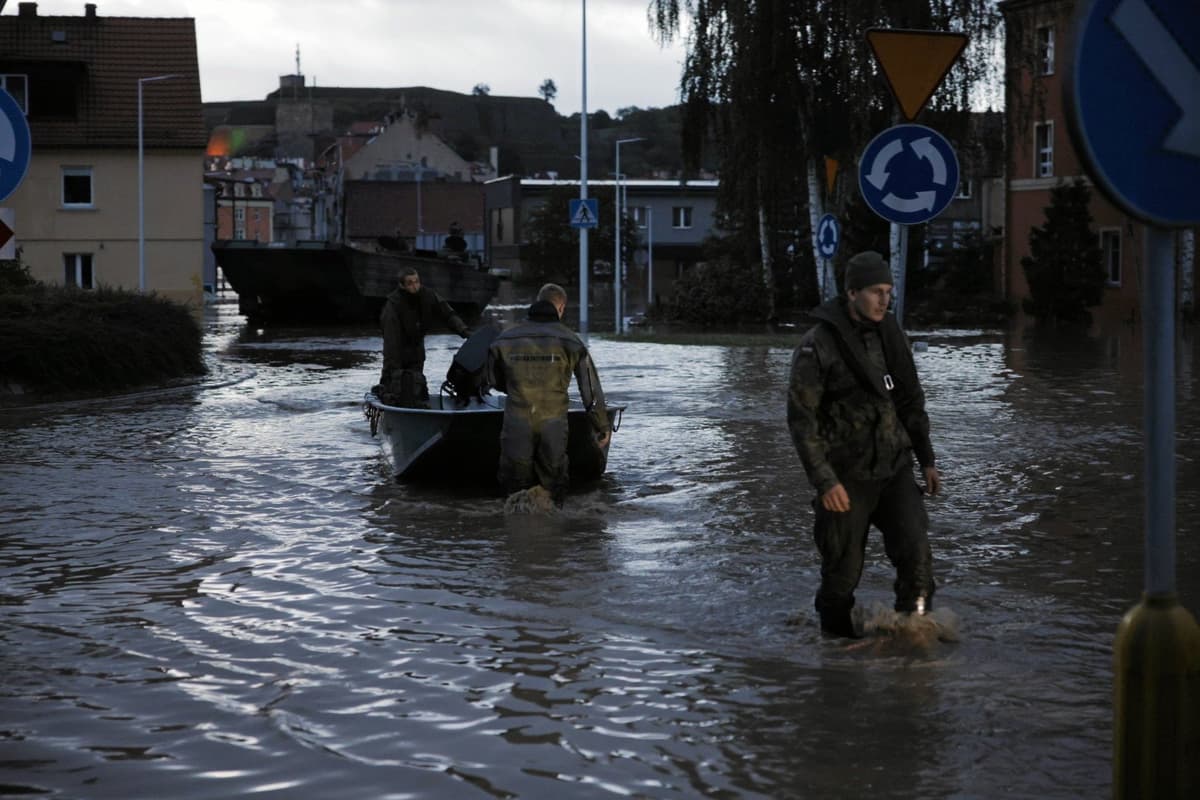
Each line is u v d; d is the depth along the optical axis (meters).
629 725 4.82
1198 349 24.47
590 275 89.44
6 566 7.63
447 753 4.56
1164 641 3.48
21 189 51.06
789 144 36.28
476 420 9.83
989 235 47.00
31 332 17.78
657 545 8.12
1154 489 3.54
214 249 38.09
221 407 16.44
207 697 5.19
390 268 40.28
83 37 53.78
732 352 26.38
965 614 6.36
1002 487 10.07
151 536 8.50
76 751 4.60
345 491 10.24
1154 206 3.43
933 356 24.33
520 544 8.18
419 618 6.39
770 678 5.37
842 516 5.82
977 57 32.44
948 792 4.18
